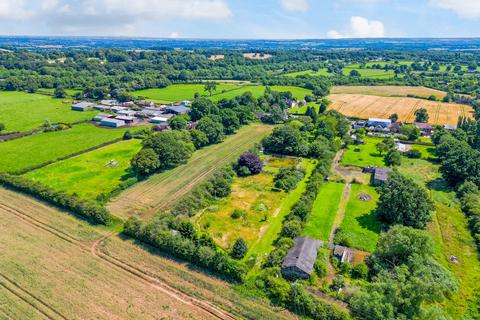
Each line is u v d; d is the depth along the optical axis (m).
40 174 103.88
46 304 54.22
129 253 67.50
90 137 140.75
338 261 65.31
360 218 81.44
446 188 97.44
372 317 50.12
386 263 62.94
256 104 194.75
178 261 65.44
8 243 69.62
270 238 73.44
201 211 84.12
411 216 75.12
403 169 111.88
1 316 51.81
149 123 165.62
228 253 68.25
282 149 125.00
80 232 74.12
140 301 55.47
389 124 159.50
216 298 56.50
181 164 114.31
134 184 98.12
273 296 56.91
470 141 126.19
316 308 52.81
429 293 48.56
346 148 133.25
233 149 129.88
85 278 60.22
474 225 76.56
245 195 92.69
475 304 55.97
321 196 92.50
